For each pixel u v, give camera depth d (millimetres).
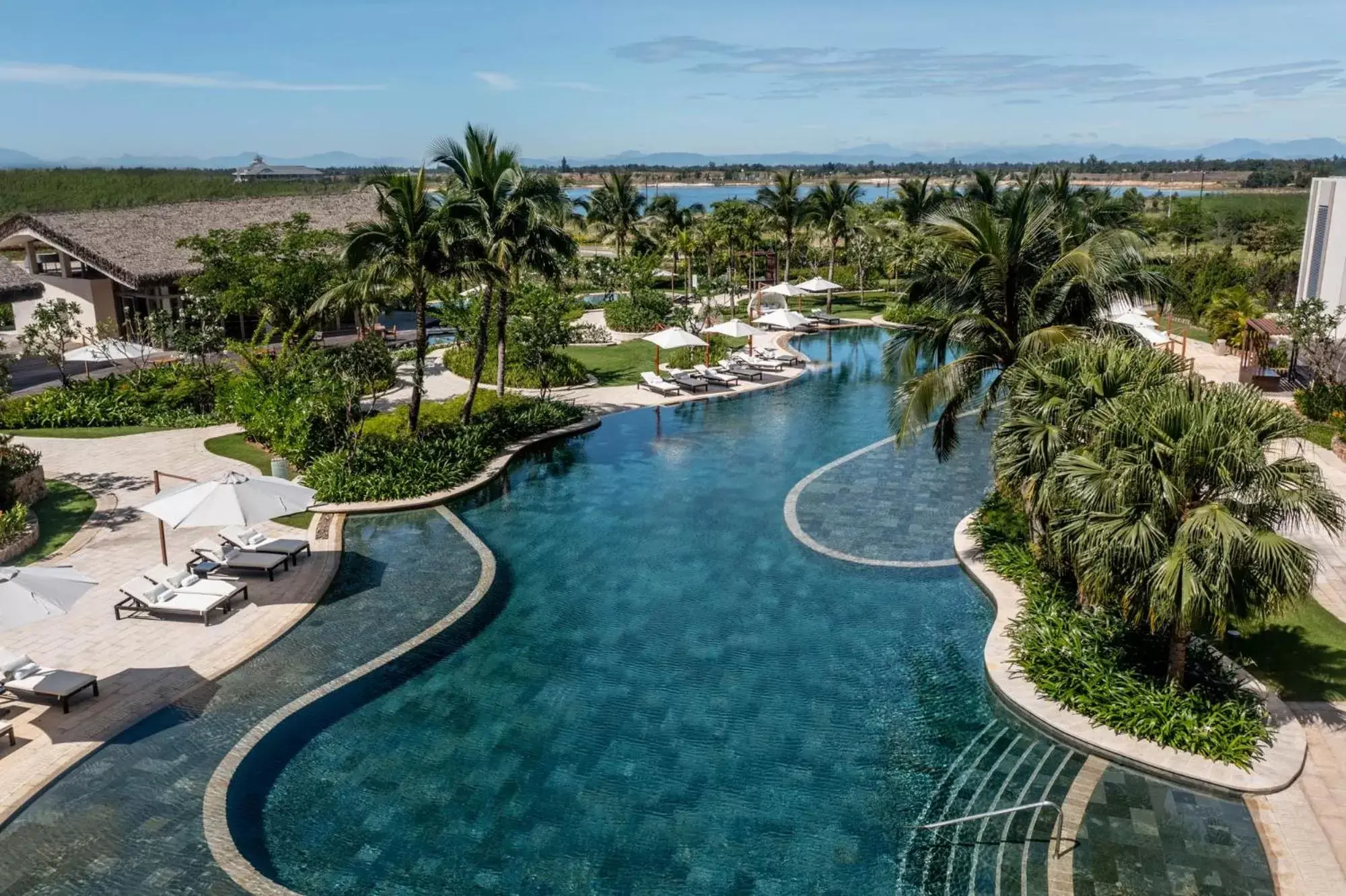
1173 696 12438
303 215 38906
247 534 18766
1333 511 11312
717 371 36781
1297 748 11836
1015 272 17000
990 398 17656
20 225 40812
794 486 23750
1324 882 9711
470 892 9945
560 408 29625
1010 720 13211
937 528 20625
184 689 13789
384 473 22703
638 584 17875
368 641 15453
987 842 10641
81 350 31609
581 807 11359
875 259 60344
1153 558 11273
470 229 23984
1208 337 44125
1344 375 30250
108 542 19328
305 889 9953
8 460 21203
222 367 32594
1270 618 15312
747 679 14406
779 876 10195
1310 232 38531
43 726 12789
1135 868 10055
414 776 11945
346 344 42438
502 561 18984
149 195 75875
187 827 10891
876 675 14516
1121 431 11758
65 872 10148
